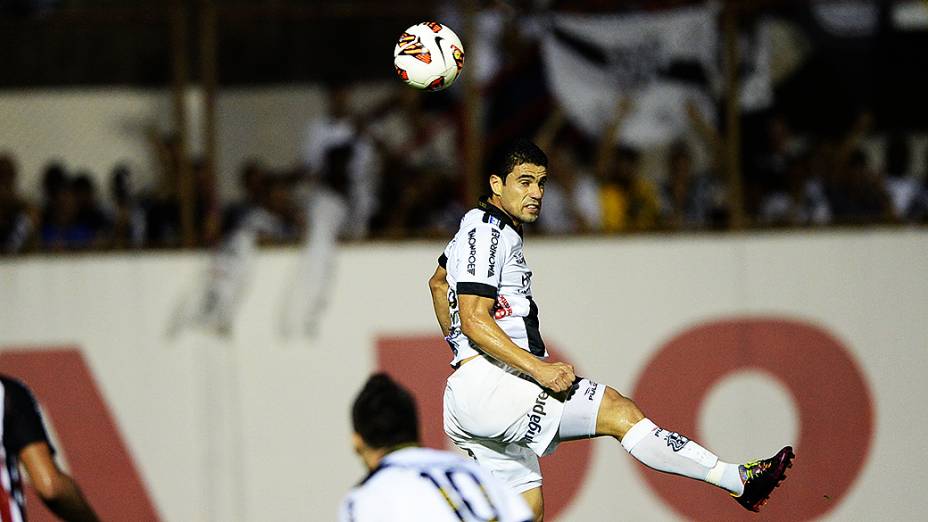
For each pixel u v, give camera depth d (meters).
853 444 35.88
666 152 38.84
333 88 36.47
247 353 34.97
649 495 35.06
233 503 34.62
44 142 36.53
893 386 36.16
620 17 36.09
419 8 36.34
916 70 38.47
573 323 35.66
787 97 38.47
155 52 36.94
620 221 36.50
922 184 37.62
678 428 35.53
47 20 36.41
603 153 36.28
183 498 34.50
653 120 36.16
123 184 35.88
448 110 37.06
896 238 36.62
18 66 36.47
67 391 34.66
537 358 18.16
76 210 35.84
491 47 36.25
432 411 34.91
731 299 36.09
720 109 36.50
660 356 35.75
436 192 36.34
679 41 36.16
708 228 36.25
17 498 17.33
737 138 36.25
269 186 36.22
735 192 36.31
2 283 34.91
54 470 17.27
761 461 18.34
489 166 35.91
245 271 35.16
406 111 36.91
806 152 37.78
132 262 35.16
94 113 36.91
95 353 34.81
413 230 35.78
